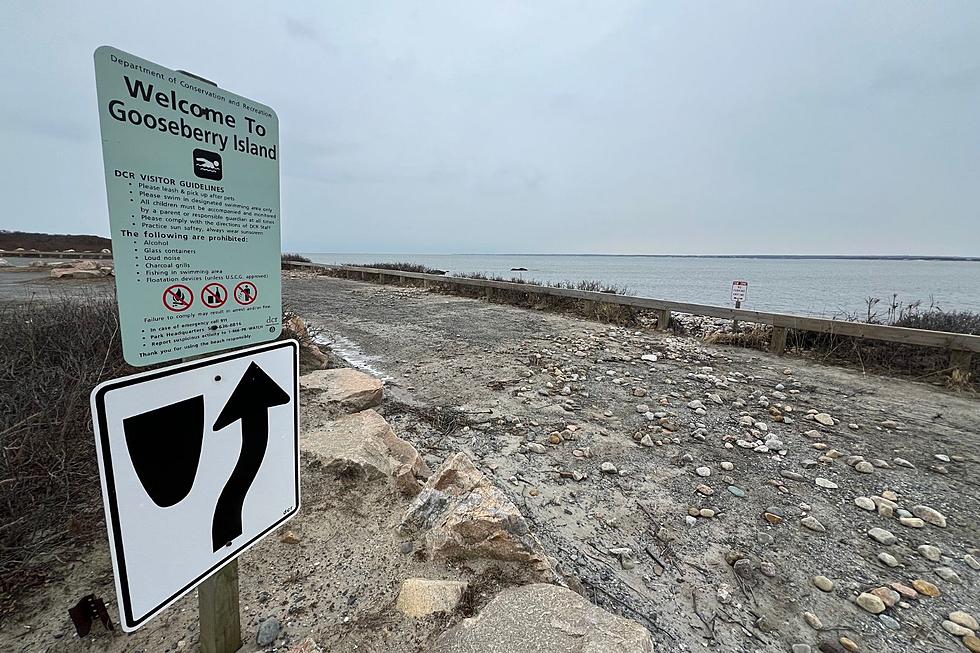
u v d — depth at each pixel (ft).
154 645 5.52
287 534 7.77
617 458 12.42
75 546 7.17
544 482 11.07
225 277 4.44
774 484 11.13
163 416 3.84
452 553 7.23
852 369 21.67
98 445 3.33
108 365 12.35
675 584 7.79
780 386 18.90
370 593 6.55
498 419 14.85
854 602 7.42
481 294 48.78
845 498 10.54
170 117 3.76
